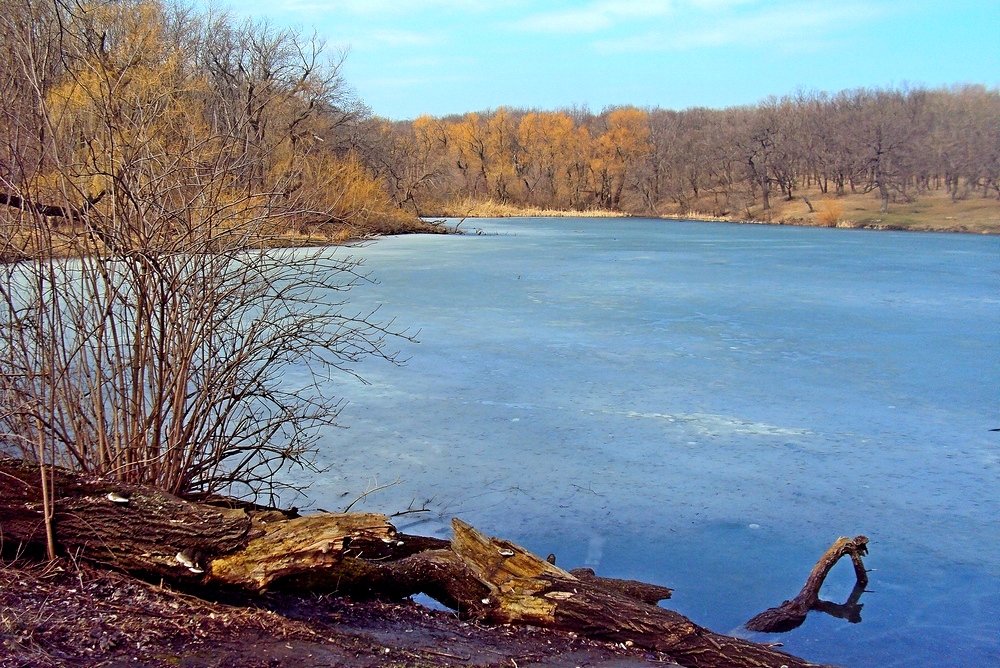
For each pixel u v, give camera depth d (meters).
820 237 46.41
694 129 87.75
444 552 4.47
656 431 8.84
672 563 5.93
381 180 38.94
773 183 79.19
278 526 3.94
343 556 4.06
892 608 5.40
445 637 3.96
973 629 5.14
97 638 3.28
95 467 4.59
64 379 4.54
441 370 11.31
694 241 41.31
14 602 3.43
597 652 4.07
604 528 6.43
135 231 4.59
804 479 7.55
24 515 3.81
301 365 11.09
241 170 5.10
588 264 26.80
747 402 10.04
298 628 3.67
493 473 7.47
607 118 99.56
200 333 4.88
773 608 5.27
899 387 10.87
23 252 4.45
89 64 4.48
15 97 4.31
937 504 7.04
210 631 3.52
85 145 4.53
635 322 15.45
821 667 4.30
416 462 7.68
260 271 5.11
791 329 15.00
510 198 83.88
